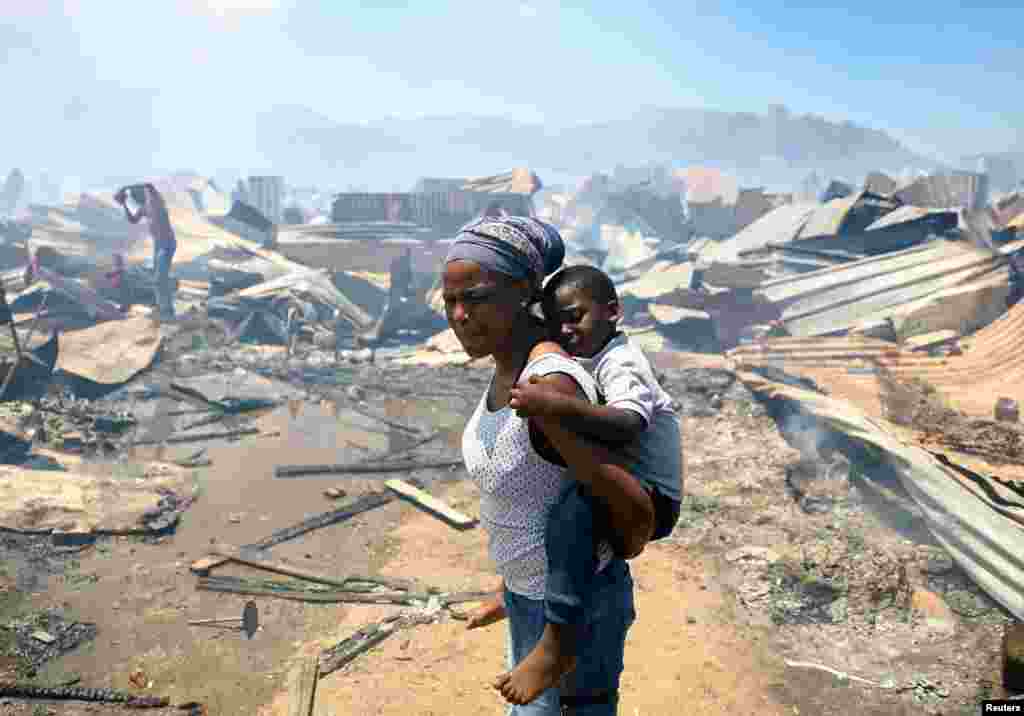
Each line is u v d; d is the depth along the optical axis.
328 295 18.77
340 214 30.38
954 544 6.14
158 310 18.23
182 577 6.19
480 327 1.42
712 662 5.02
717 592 5.94
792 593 5.86
